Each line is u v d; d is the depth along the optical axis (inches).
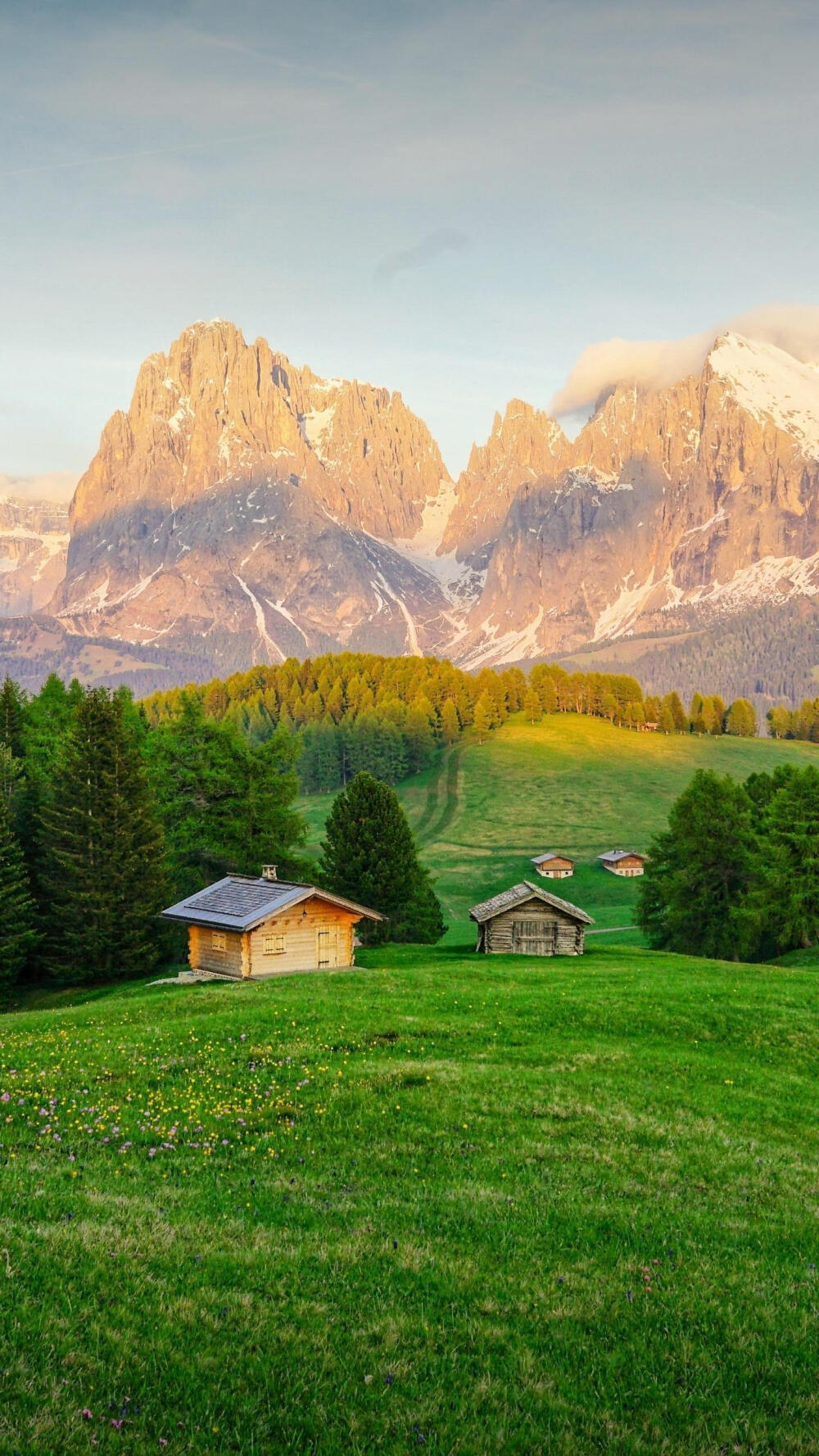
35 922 2630.4
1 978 2416.3
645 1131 903.1
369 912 2190.0
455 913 5561.0
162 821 2908.5
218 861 3014.3
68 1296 477.4
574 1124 908.0
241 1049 1112.8
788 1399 466.6
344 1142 823.1
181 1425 394.0
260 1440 394.3
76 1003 2255.2
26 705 3449.8
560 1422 430.6
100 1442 375.6
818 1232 697.6
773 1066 1242.0
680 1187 768.3
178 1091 950.4
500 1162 790.5
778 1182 802.8
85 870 2509.8
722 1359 500.1
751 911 3036.4
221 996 1544.0
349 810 3100.4
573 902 5826.8
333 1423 410.9
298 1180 722.2
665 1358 494.6
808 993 1619.1
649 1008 1425.9
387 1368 456.4
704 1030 1349.7
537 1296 549.0
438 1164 778.8
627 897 5885.8
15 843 2513.5
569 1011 1400.1
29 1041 1218.6
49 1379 405.7
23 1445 362.6
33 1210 605.0
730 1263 622.5
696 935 3324.3
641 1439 424.8
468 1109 923.4
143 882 2554.1
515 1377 463.5
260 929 2047.2
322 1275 548.4
